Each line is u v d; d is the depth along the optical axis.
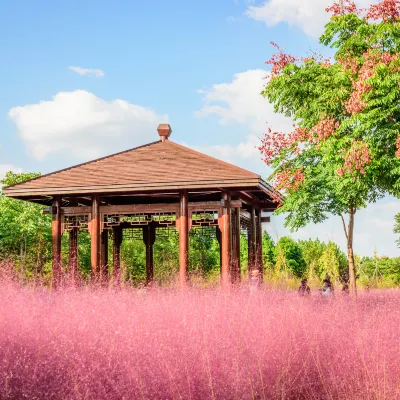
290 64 15.99
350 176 14.03
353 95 13.19
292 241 44.69
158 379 4.70
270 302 8.48
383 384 4.68
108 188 16.78
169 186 16.28
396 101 13.48
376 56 13.45
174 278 15.12
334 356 5.54
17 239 33.22
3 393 4.48
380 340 5.78
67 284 12.36
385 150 13.72
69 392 4.64
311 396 4.98
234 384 4.69
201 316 6.60
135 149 18.05
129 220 20.70
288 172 15.97
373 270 31.06
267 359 5.23
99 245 17.34
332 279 15.49
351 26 15.63
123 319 6.25
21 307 6.70
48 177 17.66
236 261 17.22
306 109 16.20
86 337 5.64
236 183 15.85
